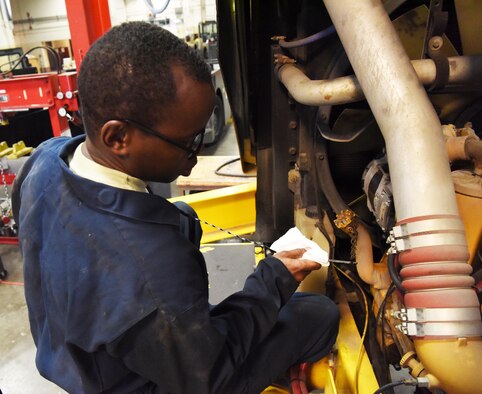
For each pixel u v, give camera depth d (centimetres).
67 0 213
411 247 56
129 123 56
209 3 670
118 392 69
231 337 69
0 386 138
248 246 171
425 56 75
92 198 59
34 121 311
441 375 54
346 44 66
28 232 66
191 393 65
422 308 54
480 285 64
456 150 69
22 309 177
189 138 61
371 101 63
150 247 58
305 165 116
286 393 97
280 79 101
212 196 164
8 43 714
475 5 83
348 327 96
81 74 57
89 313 57
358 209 112
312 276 108
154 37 55
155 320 56
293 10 108
